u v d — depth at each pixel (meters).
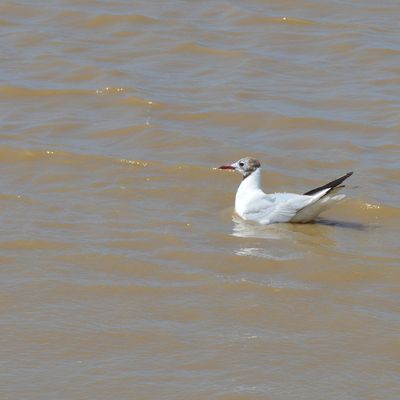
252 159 17.02
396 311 13.69
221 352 12.49
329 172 18.83
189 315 13.41
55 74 23.05
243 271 14.72
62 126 20.34
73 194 17.33
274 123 20.89
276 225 16.58
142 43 25.00
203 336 12.87
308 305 13.75
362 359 12.44
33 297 13.69
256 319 13.35
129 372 11.99
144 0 27.61
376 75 23.55
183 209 17.05
